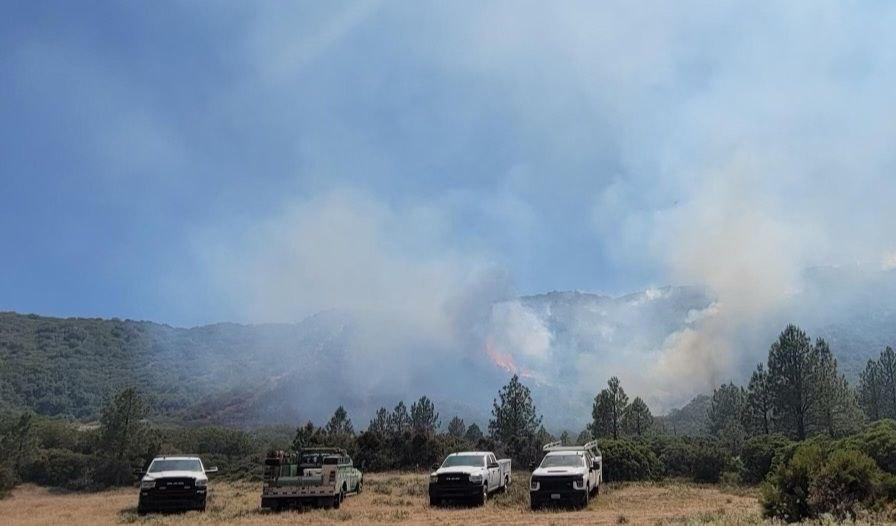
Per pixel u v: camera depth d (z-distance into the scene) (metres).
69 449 61.31
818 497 13.38
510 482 26.81
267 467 20.47
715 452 32.59
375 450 46.75
